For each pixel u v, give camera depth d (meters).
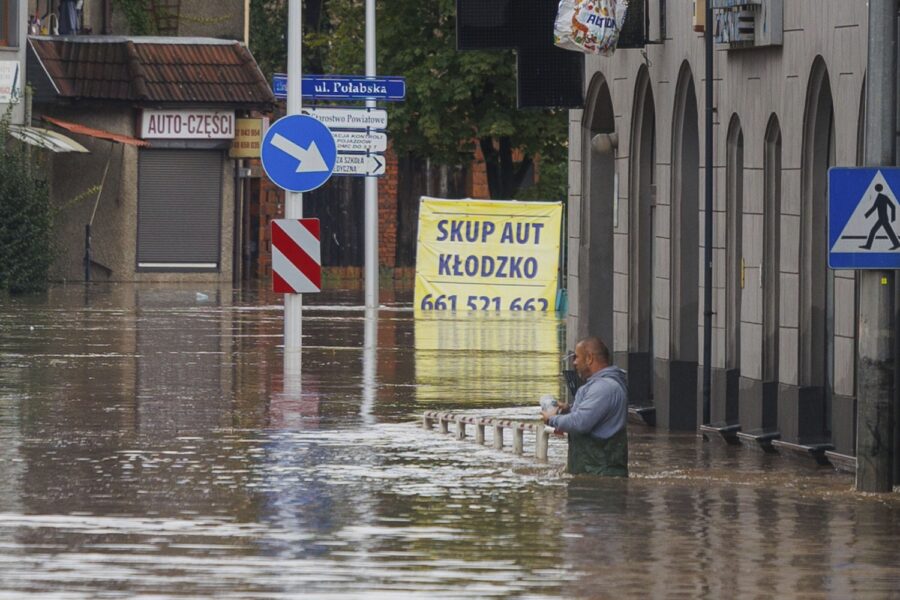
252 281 127.75
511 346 71.69
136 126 122.25
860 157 39.25
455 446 41.84
